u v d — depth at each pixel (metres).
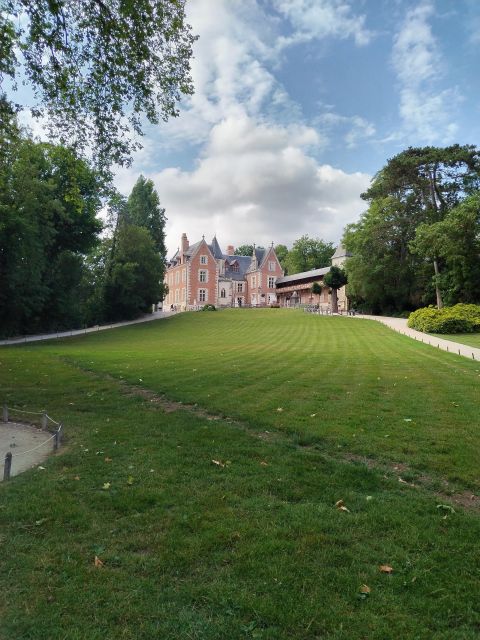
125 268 49.75
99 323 49.53
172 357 19.80
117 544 4.18
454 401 10.21
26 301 34.72
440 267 44.66
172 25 11.19
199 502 5.04
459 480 5.78
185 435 7.64
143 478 5.76
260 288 81.81
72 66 11.40
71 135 12.69
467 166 46.72
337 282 53.91
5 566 3.81
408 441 7.26
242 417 8.84
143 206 64.50
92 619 3.17
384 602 3.35
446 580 3.62
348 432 7.71
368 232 50.47
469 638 3.00
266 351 22.66
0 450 7.31
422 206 49.75
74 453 6.87
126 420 8.80
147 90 12.08
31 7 10.17
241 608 3.27
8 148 13.68
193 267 76.19
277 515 4.72
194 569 3.78
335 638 2.99
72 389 12.06
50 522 4.61
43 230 33.50
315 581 3.60
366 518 4.66
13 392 11.74
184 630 3.05
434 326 32.06
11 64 10.93
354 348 23.84
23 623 3.11
